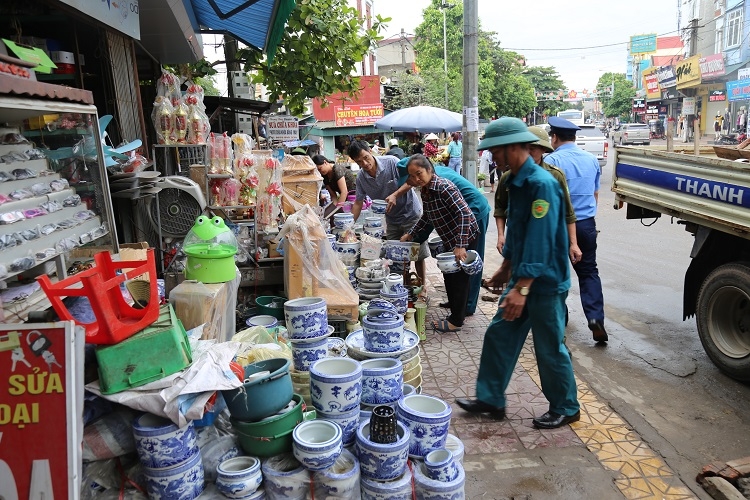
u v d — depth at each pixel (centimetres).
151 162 478
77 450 183
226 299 332
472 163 968
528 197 330
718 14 3209
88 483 226
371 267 479
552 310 335
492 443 338
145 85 740
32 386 181
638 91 5825
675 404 387
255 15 562
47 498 181
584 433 348
